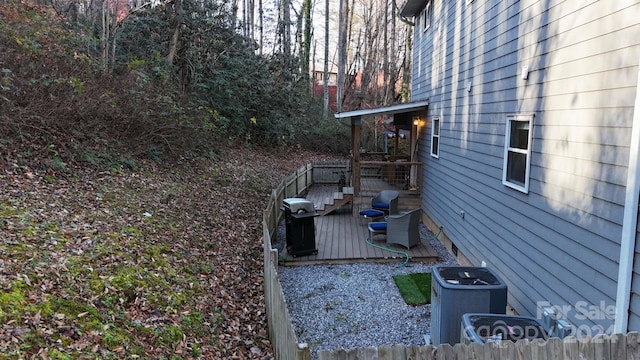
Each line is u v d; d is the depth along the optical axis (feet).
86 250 14.84
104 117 27.12
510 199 17.57
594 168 11.84
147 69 35.55
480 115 21.62
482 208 21.04
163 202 23.66
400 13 41.04
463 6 25.18
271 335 14.57
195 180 30.66
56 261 13.33
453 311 13.42
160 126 30.42
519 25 17.02
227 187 32.89
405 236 26.40
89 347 10.47
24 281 11.55
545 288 14.56
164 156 31.22
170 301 14.55
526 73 16.19
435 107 32.42
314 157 66.18
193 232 21.74
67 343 10.23
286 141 60.13
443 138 29.58
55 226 15.72
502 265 18.43
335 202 35.83
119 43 39.73
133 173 26.00
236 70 46.60
